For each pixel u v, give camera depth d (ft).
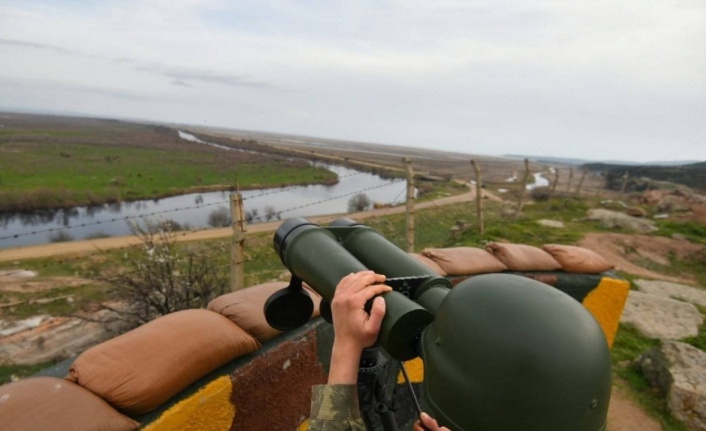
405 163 22.94
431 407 3.11
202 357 4.81
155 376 4.34
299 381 6.28
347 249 4.74
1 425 3.51
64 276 37.42
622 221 34.88
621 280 11.85
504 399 2.69
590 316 3.04
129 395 4.16
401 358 3.50
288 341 6.01
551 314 2.86
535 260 11.25
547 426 2.65
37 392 3.91
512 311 2.88
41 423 3.64
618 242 29.04
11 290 31.86
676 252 28.12
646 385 12.53
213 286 22.91
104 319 25.57
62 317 26.13
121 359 4.45
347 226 4.84
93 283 32.63
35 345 23.13
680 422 11.02
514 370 2.69
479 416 2.78
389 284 3.68
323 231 4.50
